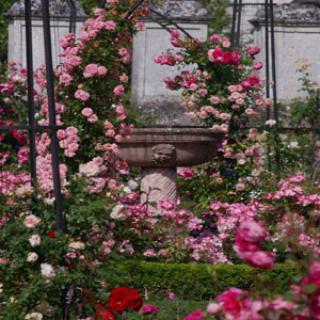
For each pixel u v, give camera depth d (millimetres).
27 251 9938
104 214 10344
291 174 16719
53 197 10406
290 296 6324
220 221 13695
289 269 12445
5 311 9586
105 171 13211
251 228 6590
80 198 10477
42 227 10203
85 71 14250
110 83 14500
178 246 13445
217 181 16016
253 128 16516
